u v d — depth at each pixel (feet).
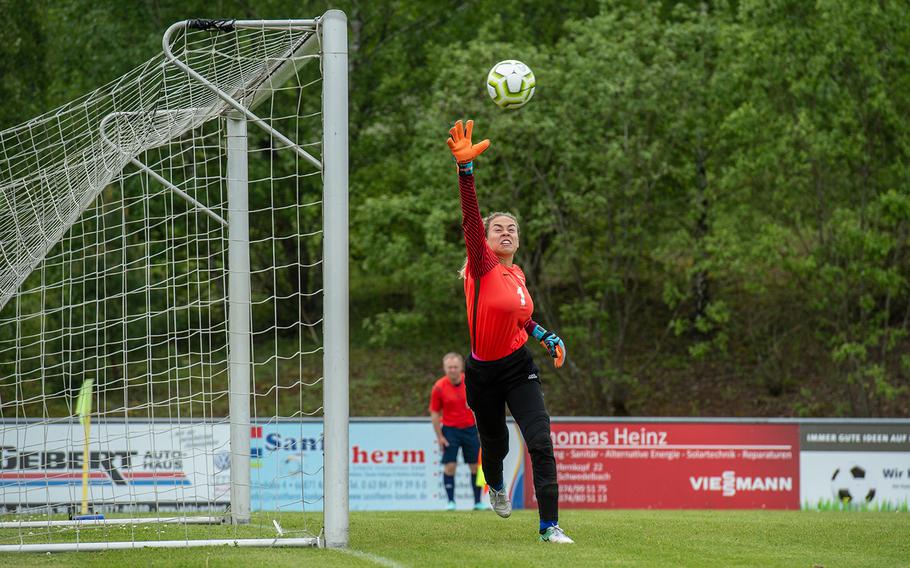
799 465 172.35
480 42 266.57
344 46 78.23
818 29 235.81
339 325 76.89
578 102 257.55
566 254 270.87
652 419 173.17
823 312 267.59
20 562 68.85
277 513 120.26
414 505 167.63
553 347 76.59
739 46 244.42
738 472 172.35
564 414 281.95
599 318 271.90
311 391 280.10
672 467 172.35
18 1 269.03
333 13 78.07
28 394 223.10
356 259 319.06
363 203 317.01
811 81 236.22
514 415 78.07
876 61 234.58
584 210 260.21
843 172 246.06
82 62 280.10
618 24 263.70
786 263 243.81
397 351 313.32
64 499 149.28
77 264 235.40
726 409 279.28
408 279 285.02
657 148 259.39
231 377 97.96
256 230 295.48
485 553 71.97
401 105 326.03
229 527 96.07
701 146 273.95
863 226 243.60
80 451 151.23
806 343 281.13
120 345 238.68
